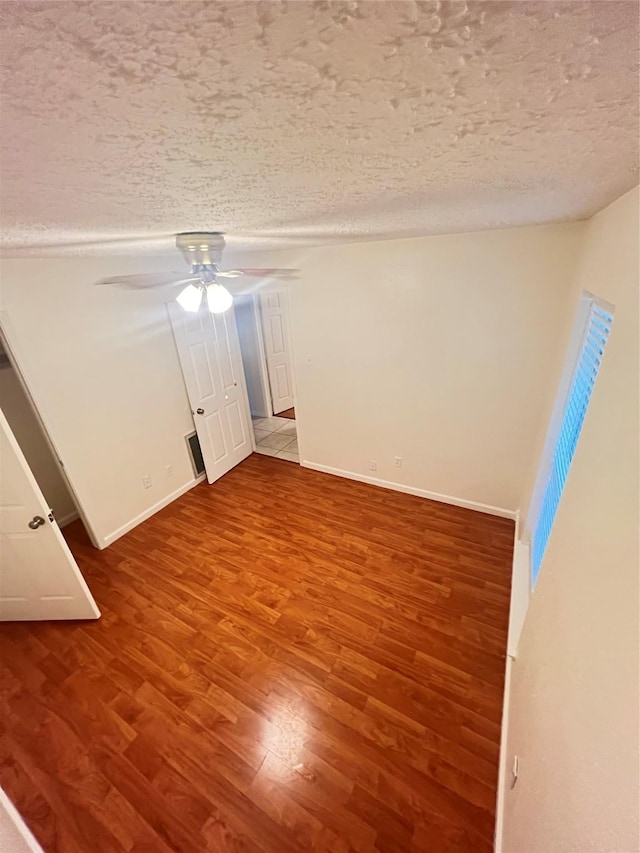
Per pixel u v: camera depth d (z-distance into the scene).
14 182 0.59
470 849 1.41
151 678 2.05
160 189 0.70
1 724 1.87
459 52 0.31
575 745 0.80
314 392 3.66
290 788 1.59
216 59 0.29
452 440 3.14
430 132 0.51
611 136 0.55
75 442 2.77
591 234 1.87
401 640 2.18
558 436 2.17
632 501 0.74
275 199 0.87
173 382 3.44
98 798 1.60
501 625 2.24
